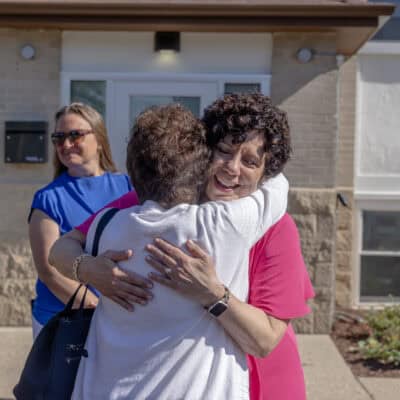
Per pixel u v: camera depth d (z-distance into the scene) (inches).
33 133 236.4
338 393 185.9
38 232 125.6
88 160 134.5
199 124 82.5
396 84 275.3
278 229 83.7
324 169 238.5
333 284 239.0
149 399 77.0
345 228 272.7
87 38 239.8
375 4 219.5
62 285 119.9
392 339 220.1
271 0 225.0
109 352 80.7
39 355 90.0
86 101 242.4
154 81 240.8
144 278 78.9
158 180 79.7
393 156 276.2
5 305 238.8
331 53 235.0
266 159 85.3
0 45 237.8
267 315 80.1
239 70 239.8
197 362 77.4
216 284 77.0
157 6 219.6
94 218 87.0
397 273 275.3
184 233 77.8
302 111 237.9
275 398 84.6
